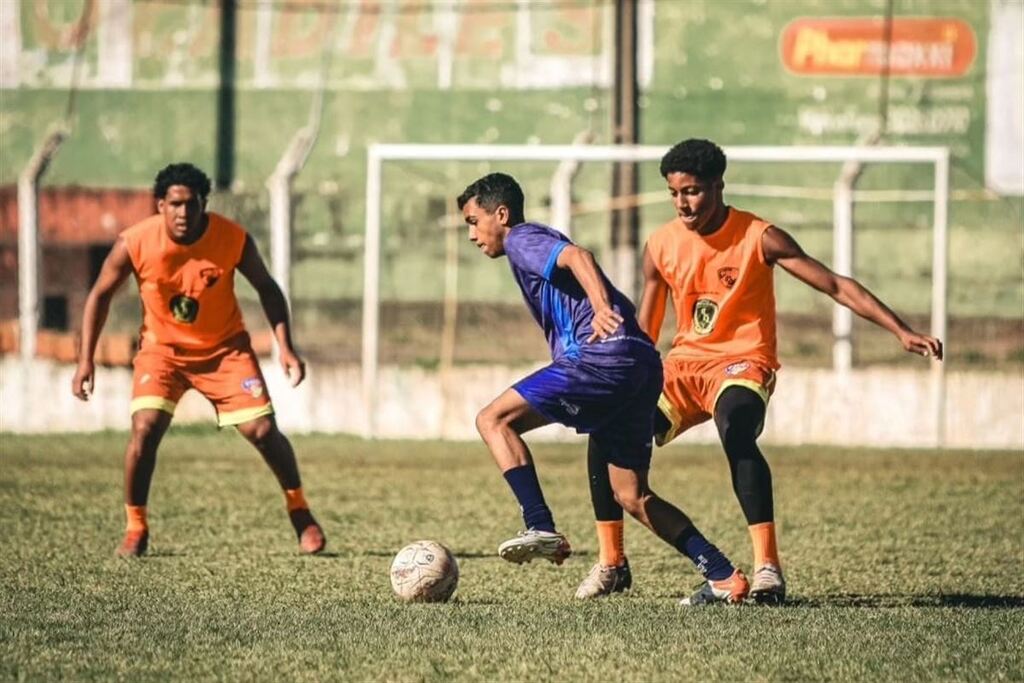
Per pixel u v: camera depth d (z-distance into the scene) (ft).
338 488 140.77
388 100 267.59
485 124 265.54
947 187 180.86
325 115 268.21
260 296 102.99
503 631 70.38
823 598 85.97
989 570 97.86
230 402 101.04
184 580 89.56
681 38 263.49
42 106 270.87
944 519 123.24
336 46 269.03
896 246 252.01
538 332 243.60
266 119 269.44
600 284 73.41
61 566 94.58
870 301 81.97
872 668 63.52
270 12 269.64
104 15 270.67
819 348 232.12
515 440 76.79
